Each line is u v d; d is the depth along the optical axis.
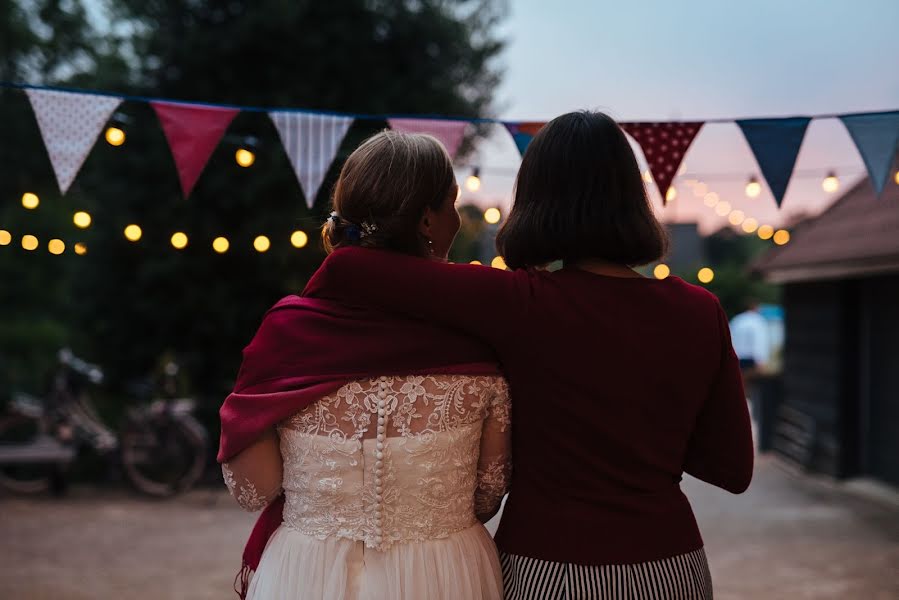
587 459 1.51
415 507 1.55
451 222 1.69
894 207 7.57
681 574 1.51
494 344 1.56
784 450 9.67
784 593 4.74
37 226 13.23
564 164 1.59
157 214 8.23
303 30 8.15
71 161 2.69
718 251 29.84
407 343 1.54
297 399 1.53
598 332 1.52
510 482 1.68
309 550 1.55
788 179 2.74
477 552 1.60
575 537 1.49
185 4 8.51
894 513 6.92
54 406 7.81
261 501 1.64
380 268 1.55
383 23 8.58
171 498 7.54
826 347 8.66
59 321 13.83
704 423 1.66
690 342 1.56
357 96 8.38
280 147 7.93
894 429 7.68
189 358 8.49
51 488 7.62
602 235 1.57
